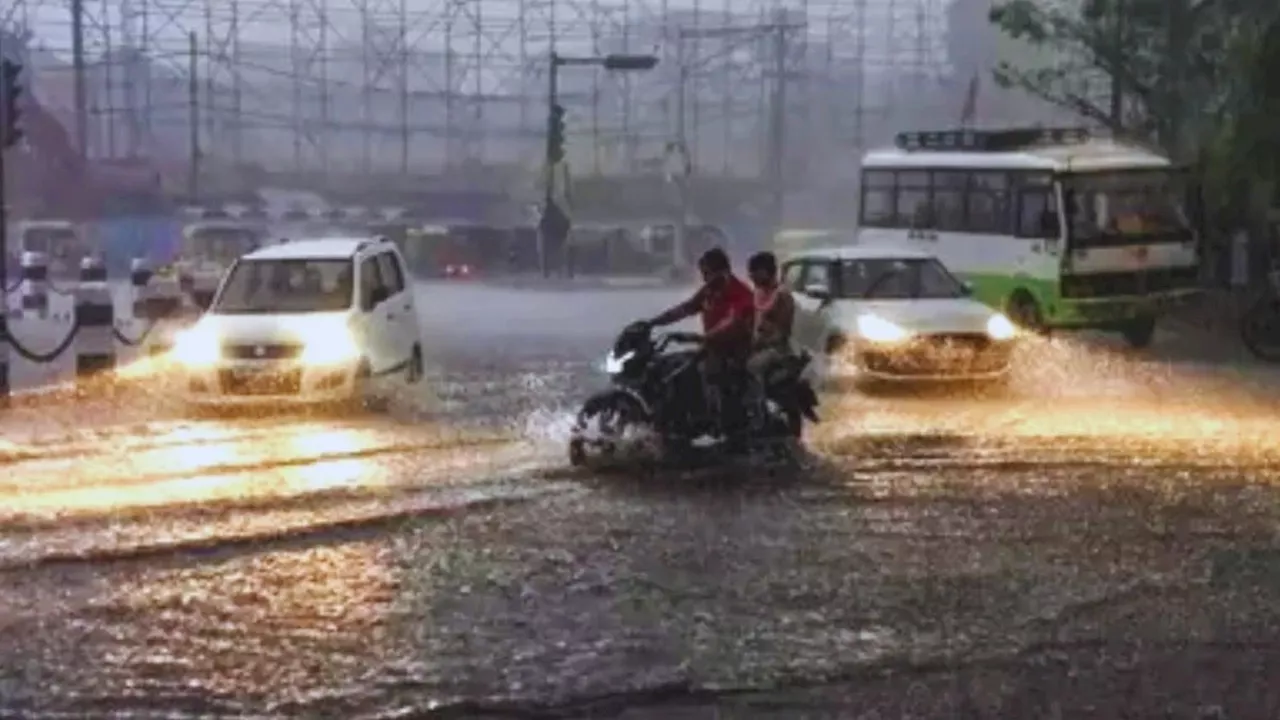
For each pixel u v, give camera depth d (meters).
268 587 10.41
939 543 11.80
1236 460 15.65
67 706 7.89
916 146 29.98
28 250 47.03
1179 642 9.14
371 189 64.62
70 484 14.14
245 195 61.81
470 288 48.94
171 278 29.00
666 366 15.37
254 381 18.77
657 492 13.98
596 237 55.75
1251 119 29.28
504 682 8.32
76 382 21.86
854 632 9.33
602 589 10.38
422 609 9.84
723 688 8.23
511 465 15.33
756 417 15.45
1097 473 14.91
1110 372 24.03
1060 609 9.87
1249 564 11.12
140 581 10.57
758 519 12.73
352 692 8.13
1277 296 26.41
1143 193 26.78
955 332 20.75
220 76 65.81
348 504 13.23
